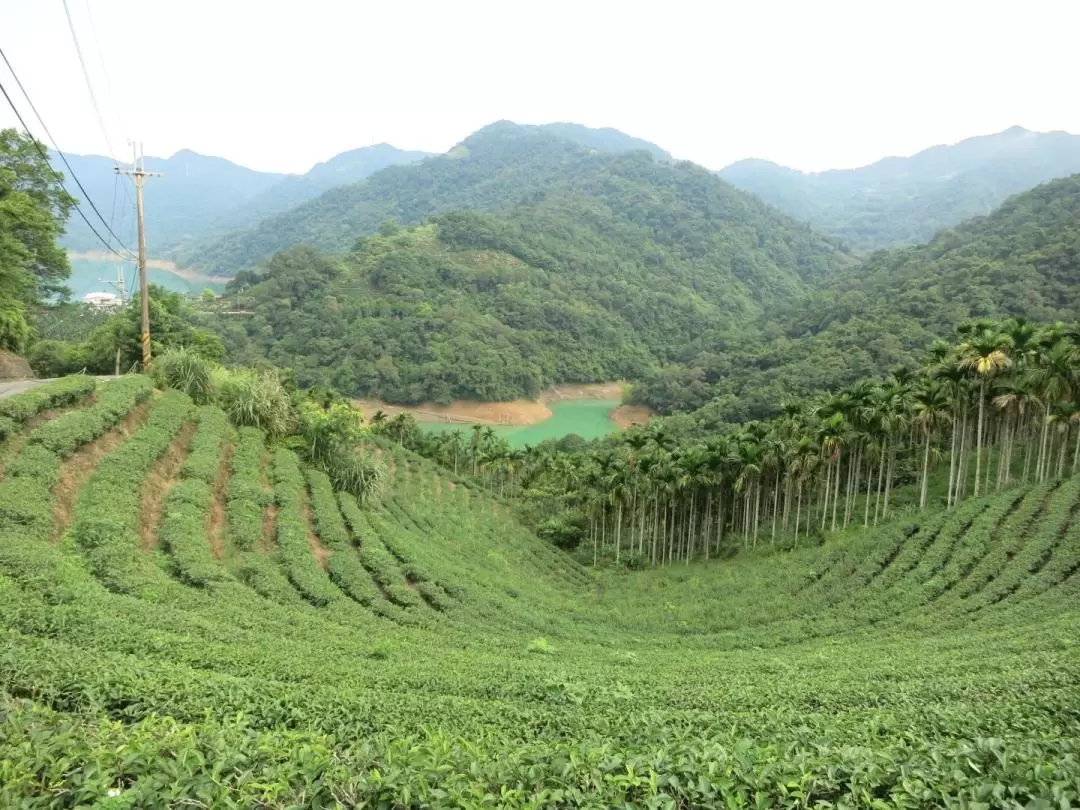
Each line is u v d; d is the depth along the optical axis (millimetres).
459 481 69438
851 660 23625
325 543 32188
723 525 67188
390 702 13500
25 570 17500
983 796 6715
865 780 7348
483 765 7730
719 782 7246
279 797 7047
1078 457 52531
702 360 134000
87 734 8234
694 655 27766
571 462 70500
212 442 33906
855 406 49812
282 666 15508
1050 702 13820
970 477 55188
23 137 45125
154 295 62875
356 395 128375
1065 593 30875
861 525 51531
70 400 28891
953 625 29906
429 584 32406
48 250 47438
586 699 16109
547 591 43250
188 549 24344
